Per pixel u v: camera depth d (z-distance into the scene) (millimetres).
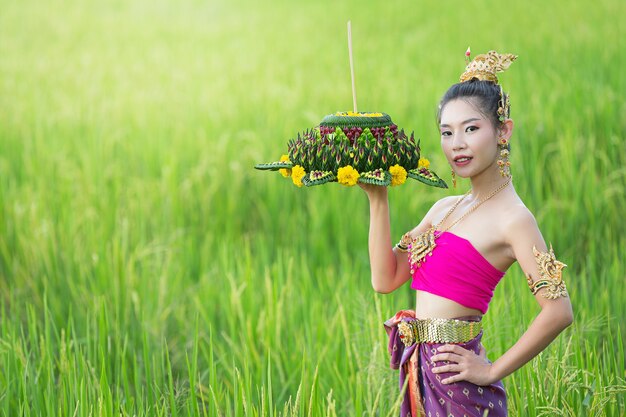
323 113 10328
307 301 5508
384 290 3416
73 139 10047
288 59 14359
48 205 7812
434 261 3145
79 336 5406
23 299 5992
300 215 7367
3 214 7449
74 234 6738
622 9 15188
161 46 16656
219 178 8227
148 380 4207
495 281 3143
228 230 7168
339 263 6809
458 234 3125
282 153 8984
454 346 3049
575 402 3904
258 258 6586
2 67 14953
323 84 11844
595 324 4504
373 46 14977
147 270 5930
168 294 5762
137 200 7711
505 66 3158
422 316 3197
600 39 12500
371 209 3326
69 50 16625
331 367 4574
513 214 3041
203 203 7602
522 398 3877
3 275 6664
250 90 11891
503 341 4414
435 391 3113
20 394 4125
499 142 3100
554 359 3916
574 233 6648
